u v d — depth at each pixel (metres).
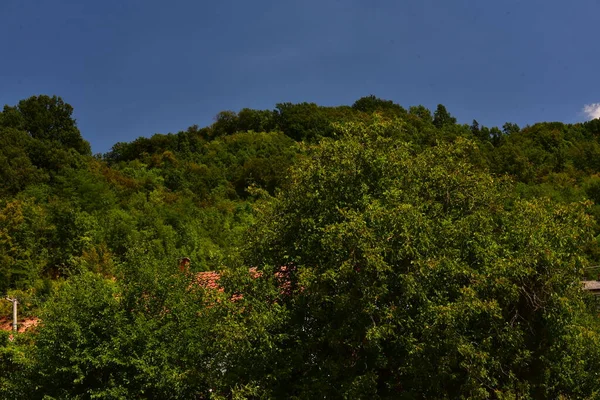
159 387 8.98
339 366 8.35
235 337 8.04
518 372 8.92
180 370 9.30
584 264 8.75
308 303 8.91
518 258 8.08
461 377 8.61
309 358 9.09
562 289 8.54
